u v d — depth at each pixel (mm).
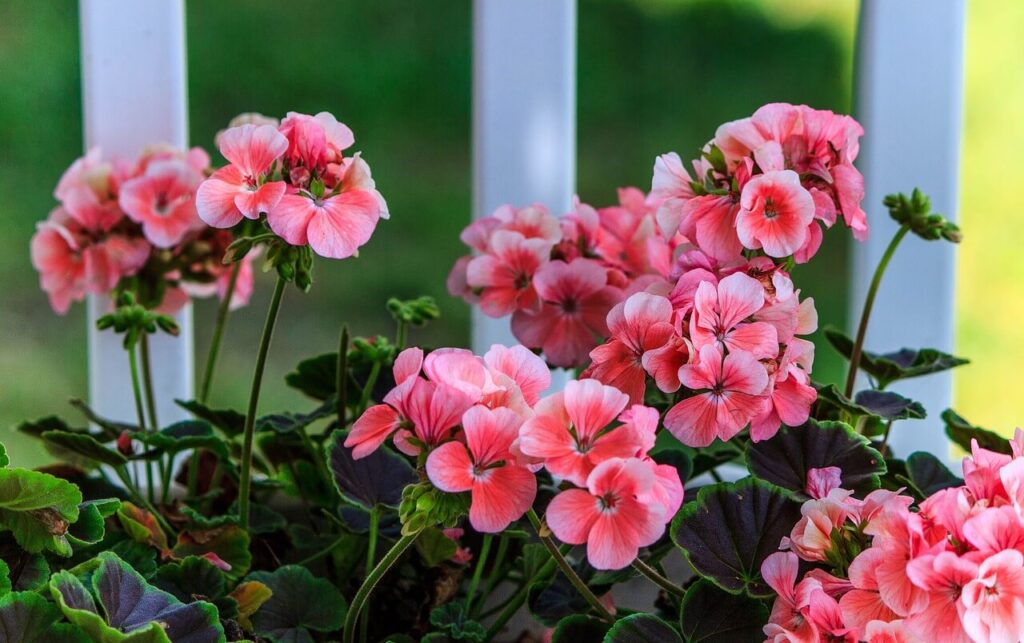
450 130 6262
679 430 1629
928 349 1783
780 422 1660
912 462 1743
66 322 5695
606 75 6371
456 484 1566
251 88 6305
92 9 1874
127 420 1908
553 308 1762
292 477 1804
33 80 5910
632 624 1632
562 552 1730
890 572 1577
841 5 6355
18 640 1563
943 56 1821
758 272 1652
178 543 1726
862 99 1835
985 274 5895
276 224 1632
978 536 1563
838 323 5793
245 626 1681
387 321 5934
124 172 1877
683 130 6395
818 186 1679
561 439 1574
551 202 1851
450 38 6281
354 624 1651
